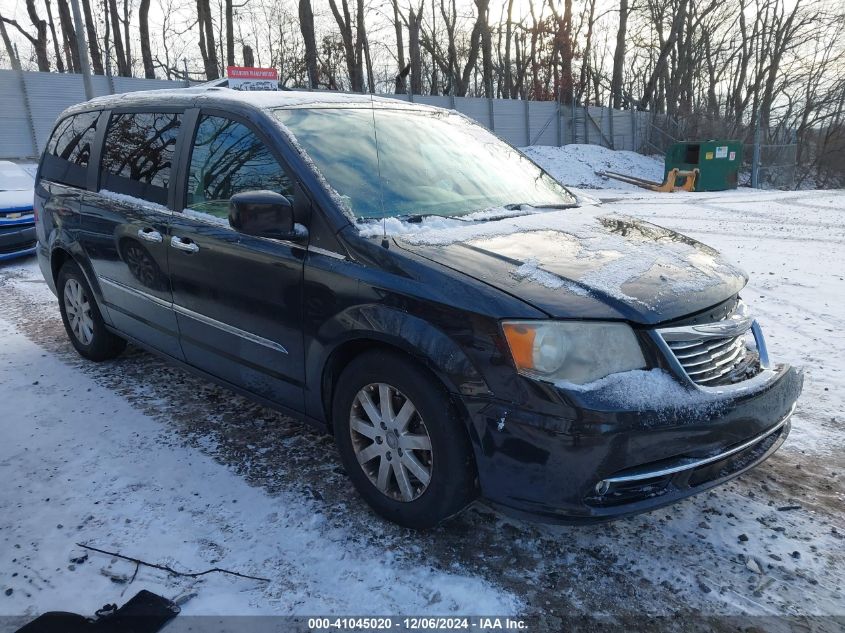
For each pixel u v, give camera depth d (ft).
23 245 28.14
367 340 8.82
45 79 65.21
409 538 8.95
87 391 14.05
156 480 10.45
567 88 114.21
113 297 13.89
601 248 9.27
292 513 9.53
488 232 9.56
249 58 66.54
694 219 39.70
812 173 125.90
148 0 92.84
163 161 12.35
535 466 7.54
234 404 13.33
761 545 8.79
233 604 7.74
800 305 19.57
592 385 7.45
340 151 10.50
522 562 8.47
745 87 142.00
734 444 8.11
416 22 96.02
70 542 8.92
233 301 10.64
